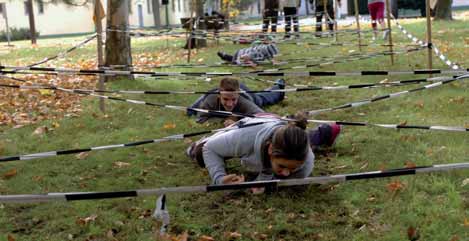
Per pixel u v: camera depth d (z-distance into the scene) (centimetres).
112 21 1095
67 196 323
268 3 1819
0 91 1062
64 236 441
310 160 490
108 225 454
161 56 1611
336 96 893
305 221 447
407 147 604
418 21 2431
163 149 649
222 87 637
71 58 1744
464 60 1186
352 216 451
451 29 1914
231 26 2736
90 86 1093
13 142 714
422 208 451
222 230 441
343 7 3941
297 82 1034
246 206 480
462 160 550
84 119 818
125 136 713
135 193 330
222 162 504
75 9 4425
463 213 439
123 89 1029
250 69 1200
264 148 480
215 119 739
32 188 540
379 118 733
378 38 1659
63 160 620
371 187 502
